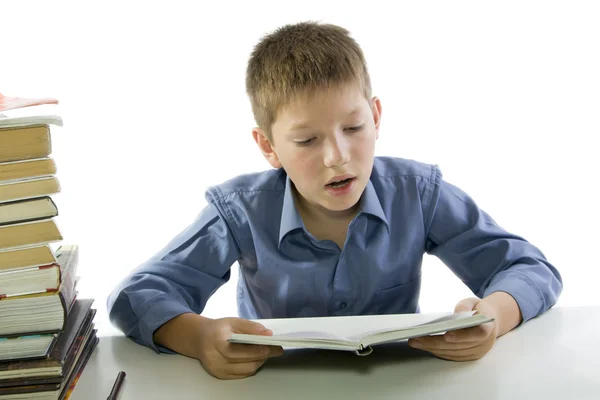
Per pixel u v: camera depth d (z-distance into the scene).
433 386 0.87
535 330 1.01
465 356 0.92
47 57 2.49
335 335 0.90
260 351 0.91
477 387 0.86
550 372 0.88
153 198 2.54
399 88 2.51
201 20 2.47
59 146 2.51
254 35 2.48
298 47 1.10
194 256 1.23
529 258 1.17
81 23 2.48
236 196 1.27
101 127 2.52
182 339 1.00
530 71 2.46
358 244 1.22
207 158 2.52
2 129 0.77
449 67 2.49
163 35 2.49
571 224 2.37
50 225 0.82
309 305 1.26
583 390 0.84
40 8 2.47
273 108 1.09
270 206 1.26
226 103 2.51
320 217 1.23
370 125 1.08
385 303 1.28
